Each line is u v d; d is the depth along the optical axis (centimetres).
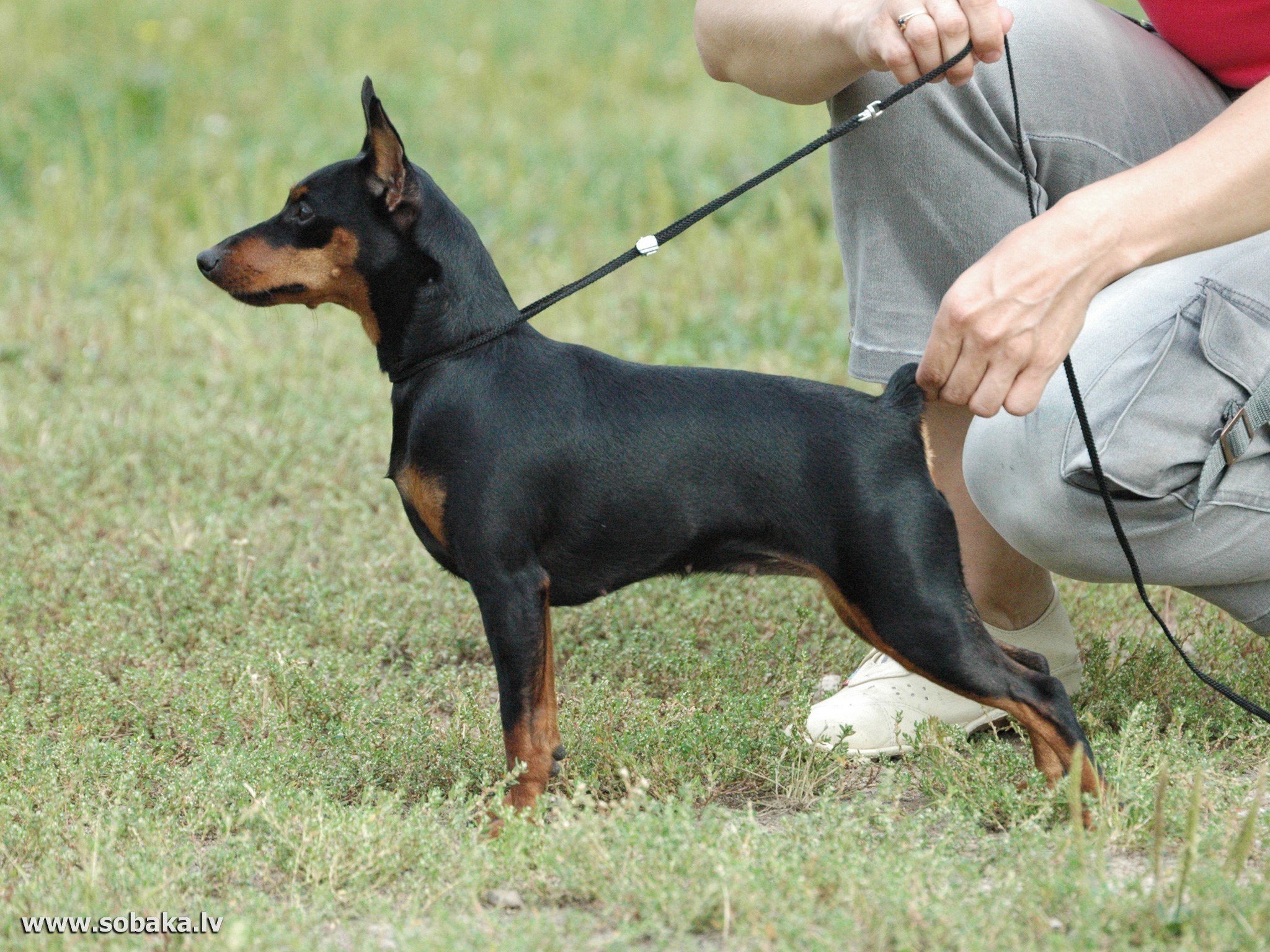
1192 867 483
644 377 581
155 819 559
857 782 621
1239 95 700
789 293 1399
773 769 612
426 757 627
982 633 549
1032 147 662
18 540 895
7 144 1897
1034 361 513
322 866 507
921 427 563
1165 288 562
